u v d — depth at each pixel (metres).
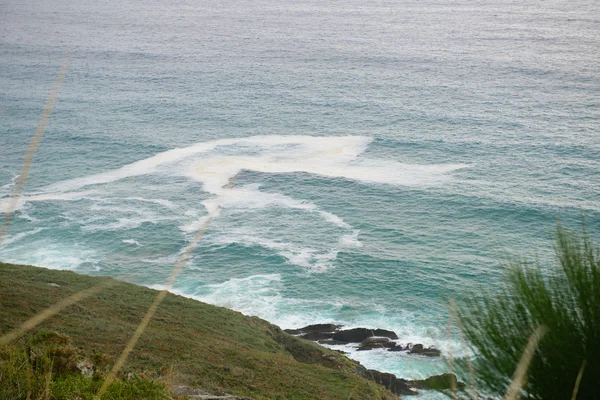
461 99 134.12
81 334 27.16
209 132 113.12
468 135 106.62
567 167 88.06
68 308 32.06
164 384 9.30
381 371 40.94
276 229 67.69
